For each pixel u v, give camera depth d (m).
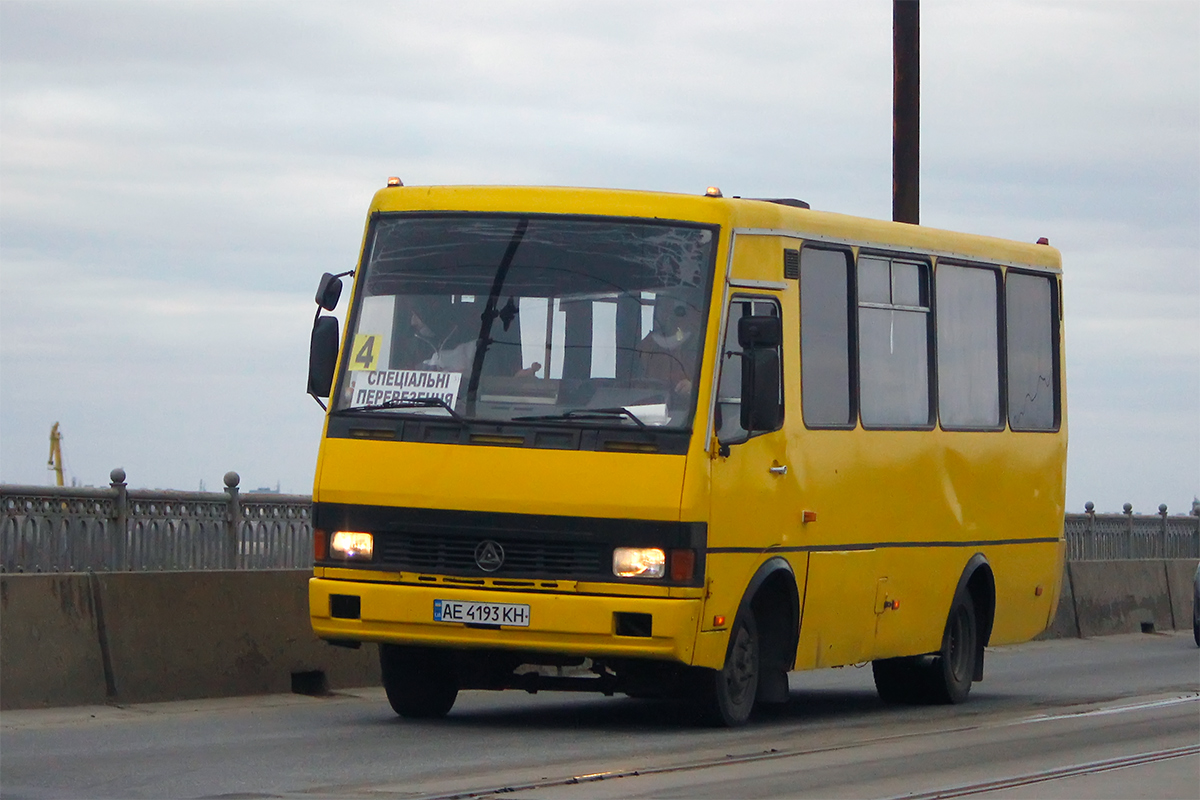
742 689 15.95
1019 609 20.66
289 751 13.56
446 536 14.81
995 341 20.19
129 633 16.81
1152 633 33.88
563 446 14.71
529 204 15.44
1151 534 36.09
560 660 15.38
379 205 15.83
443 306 15.33
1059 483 21.52
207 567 18.27
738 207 15.55
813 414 16.62
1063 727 16.47
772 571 15.80
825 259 17.02
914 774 12.83
